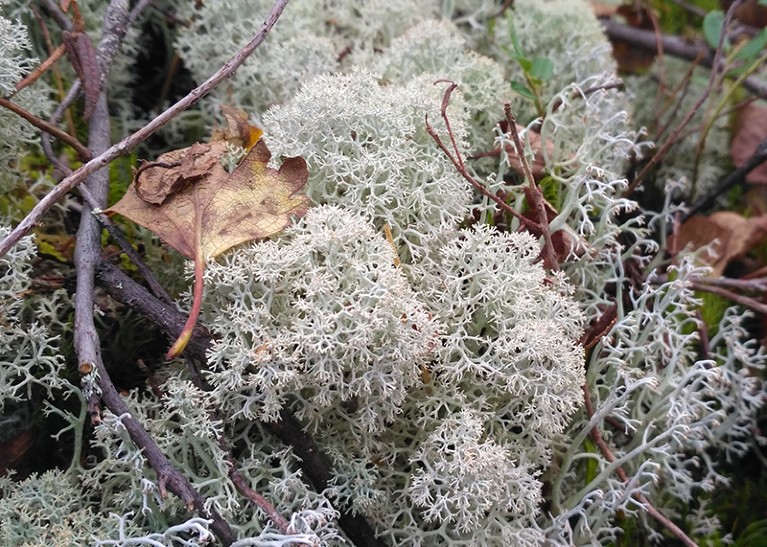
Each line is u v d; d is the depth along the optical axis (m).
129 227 0.23
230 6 0.26
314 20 0.27
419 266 0.20
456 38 0.26
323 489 0.19
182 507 0.18
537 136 0.26
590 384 0.23
